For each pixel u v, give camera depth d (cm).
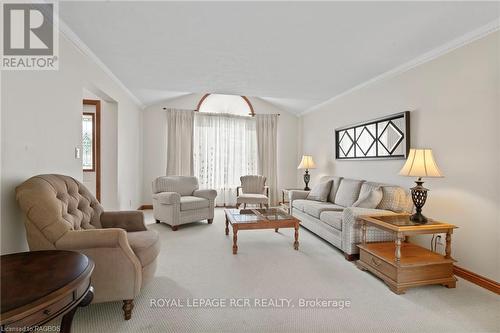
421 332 161
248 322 169
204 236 364
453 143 249
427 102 279
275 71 341
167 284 220
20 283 94
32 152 188
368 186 342
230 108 615
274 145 618
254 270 251
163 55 295
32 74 188
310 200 438
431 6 198
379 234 280
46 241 156
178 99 580
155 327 163
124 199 435
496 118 213
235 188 604
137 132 525
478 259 226
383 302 195
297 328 164
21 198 155
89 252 160
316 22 224
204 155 586
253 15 216
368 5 199
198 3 201
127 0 198
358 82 381
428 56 274
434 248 263
